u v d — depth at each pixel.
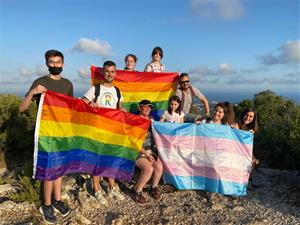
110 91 2.95
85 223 2.65
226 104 3.37
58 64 2.67
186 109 3.70
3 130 4.85
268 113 6.21
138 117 3.02
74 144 2.85
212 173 3.20
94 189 2.99
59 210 2.67
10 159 4.75
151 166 3.00
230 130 3.23
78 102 2.79
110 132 2.97
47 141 2.71
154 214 2.83
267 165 4.37
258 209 2.97
